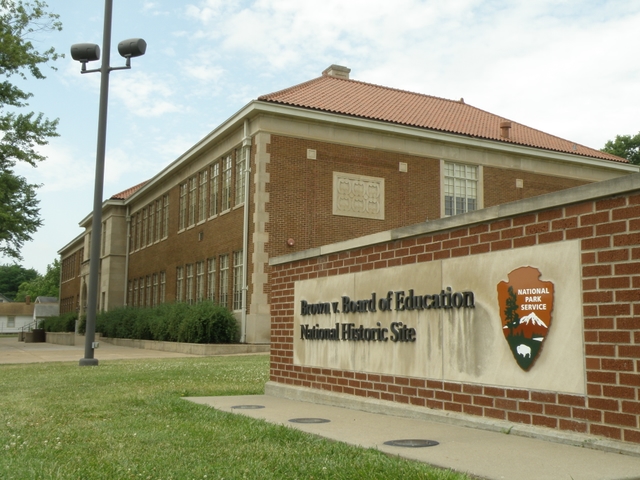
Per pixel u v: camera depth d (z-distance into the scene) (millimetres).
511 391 6805
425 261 8102
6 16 32344
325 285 10109
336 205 28375
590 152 36375
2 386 12852
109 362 20031
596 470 5102
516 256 6836
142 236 44406
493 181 32812
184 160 35250
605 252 5934
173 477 5344
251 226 27375
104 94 19594
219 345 25312
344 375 9523
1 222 33281
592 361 5988
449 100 38406
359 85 35031
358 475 5168
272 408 9242
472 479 5023
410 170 30484
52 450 6449
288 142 27750
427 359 7996
